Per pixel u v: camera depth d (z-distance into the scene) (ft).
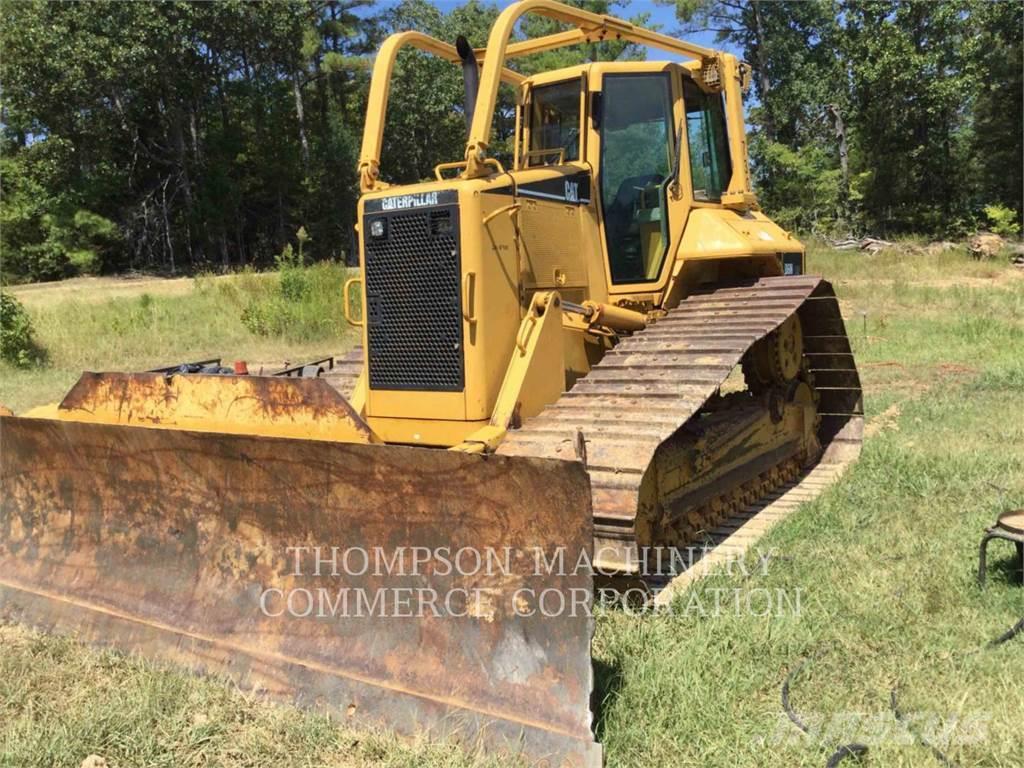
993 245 74.64
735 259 20.63
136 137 102.01
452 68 119.24
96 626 13.55
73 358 45.91
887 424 25.84
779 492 21.36
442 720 10.58
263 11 103.55
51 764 10.30
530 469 10.23
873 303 53.57
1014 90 109.70
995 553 15.12
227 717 11.21
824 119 118.32
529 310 15.64
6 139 108.68
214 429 14.20
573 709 9.97
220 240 109.29
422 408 15.60
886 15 109.60
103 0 89.71
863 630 12.59
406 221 15.58
